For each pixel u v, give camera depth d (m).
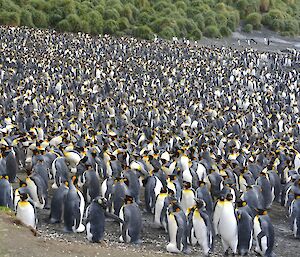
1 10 65.12
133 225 12.76
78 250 11.03
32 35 57.50
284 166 20.67
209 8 82.06
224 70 51.22
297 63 59.41
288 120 34.97
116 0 76.12
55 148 19.30
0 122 24.95
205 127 29.92
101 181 17.53
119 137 23.70
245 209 12.91
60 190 13.80
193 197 14.16
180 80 44.75
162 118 30.88
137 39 66.38
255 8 85.25
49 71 42.12
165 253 12.17
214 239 13.34
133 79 43.16
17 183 17.28
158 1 80.38
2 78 38.22
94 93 36.19
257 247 12.80
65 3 69.81
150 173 16.75
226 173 17.62
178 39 70.62
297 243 14.50
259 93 43.50
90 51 53.19
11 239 10.73
